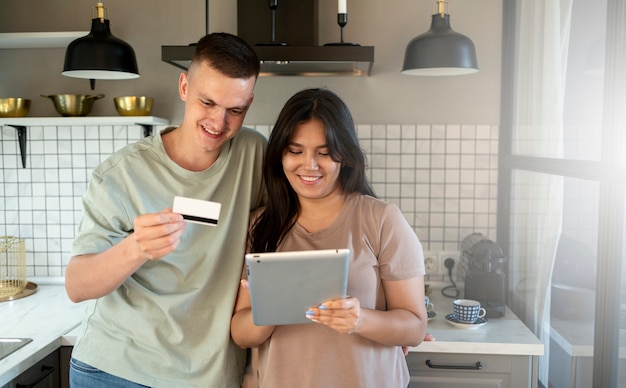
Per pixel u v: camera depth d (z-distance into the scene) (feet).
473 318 6.82
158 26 8.54
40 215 8.81
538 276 7.23
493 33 8.41
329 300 4.02
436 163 8.60
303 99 4.47
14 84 8.70
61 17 8.57
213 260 4.90
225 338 4.86
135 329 4.95
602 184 5.38
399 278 4.63
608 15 5.26
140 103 7.91
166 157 4.91
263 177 5.10
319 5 8.44
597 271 5.47
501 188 8.47
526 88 7.71
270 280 3.80
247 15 7.57
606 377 5.38
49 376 6.46
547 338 6.94
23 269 8.51
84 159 8.70
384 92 8.54
